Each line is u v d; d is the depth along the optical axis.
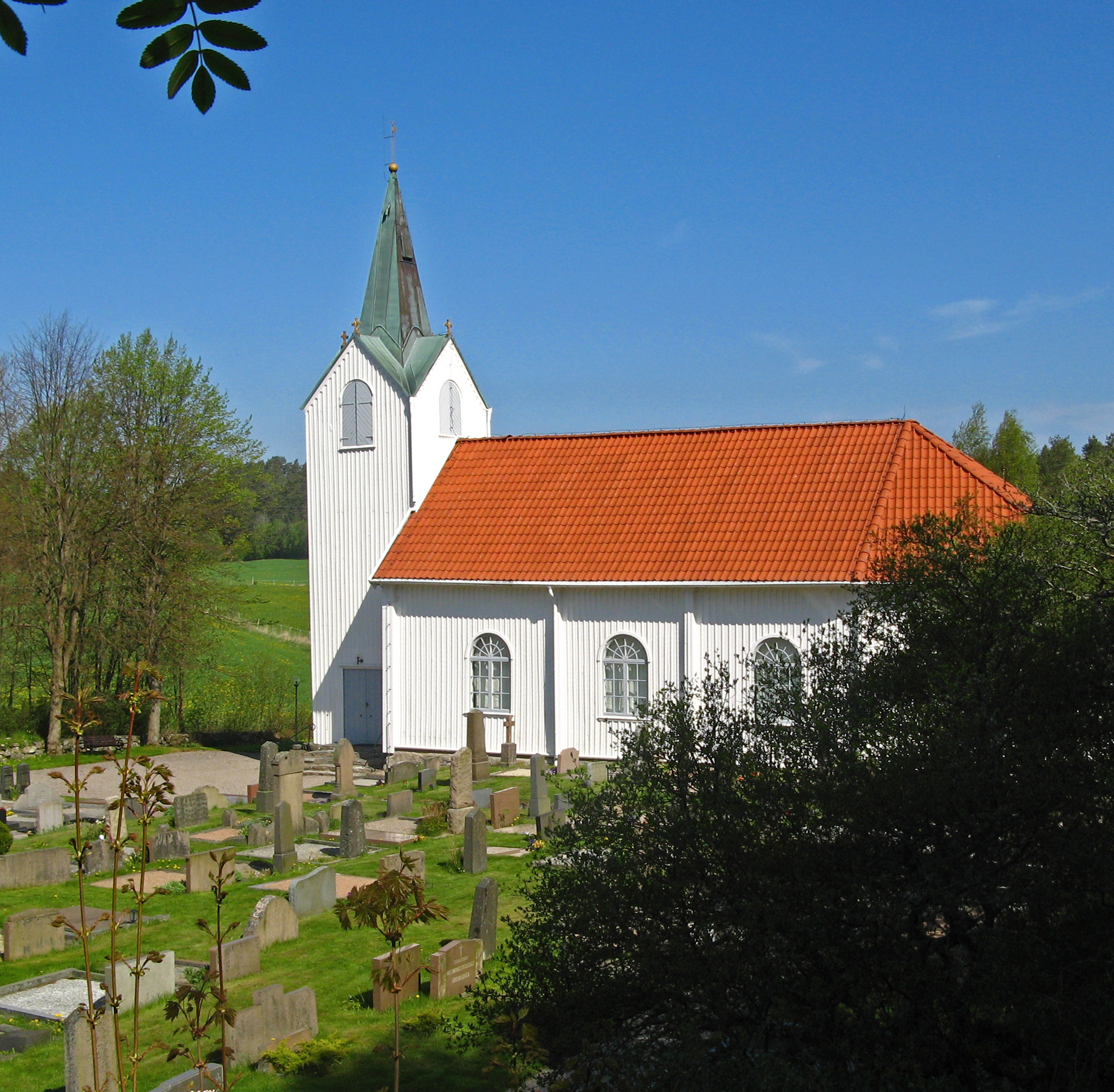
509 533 36.03
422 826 27.83
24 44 4.27
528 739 34.94
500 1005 12.56
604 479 36.44
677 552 32.81
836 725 11.84
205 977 9.52
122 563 47.41
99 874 25.23
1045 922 10.24
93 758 43.84
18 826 31.56
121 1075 8.57
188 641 47.06
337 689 40.16
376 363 39.22
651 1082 10.27
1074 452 72.19
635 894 11.58
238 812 31.95
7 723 46.75
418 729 36.72
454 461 39.53
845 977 10.41
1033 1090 10.05
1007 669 11.90
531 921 12.89
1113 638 11.86
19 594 45.72
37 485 46.41
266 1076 14.58
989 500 30.75
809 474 33.47
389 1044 15.35
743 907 10.99
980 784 10.54
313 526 40.50
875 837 10.84
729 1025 10.85
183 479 48.16
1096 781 10.78
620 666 33.53
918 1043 10.20
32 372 46.12
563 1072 11.08
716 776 11.95
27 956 19.39
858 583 28.33
